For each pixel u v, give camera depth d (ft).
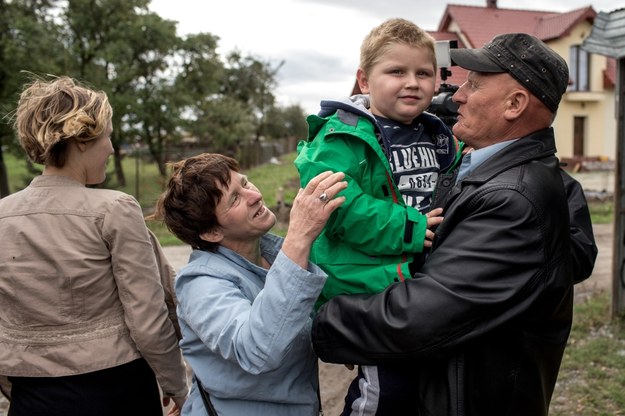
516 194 4.90
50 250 6.18
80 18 84.12
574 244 6.28
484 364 4.99
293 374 5.77
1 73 65.92
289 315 4.99
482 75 5.38
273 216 6.13
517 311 4.82
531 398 5.11
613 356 15.17
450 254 4.95
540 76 5.17
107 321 6.45
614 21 17.92
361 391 5.69
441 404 5.09
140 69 93.97
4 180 70.18
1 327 6.38
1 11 67.21
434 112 7.31
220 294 5.52
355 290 5.92
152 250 6.74
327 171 5.51
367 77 6.75
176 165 6.23
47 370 6.19
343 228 5.89
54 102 6.32
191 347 5.82
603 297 20.80
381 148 6.21
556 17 86.28
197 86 107.96
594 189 65.16
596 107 90.17
